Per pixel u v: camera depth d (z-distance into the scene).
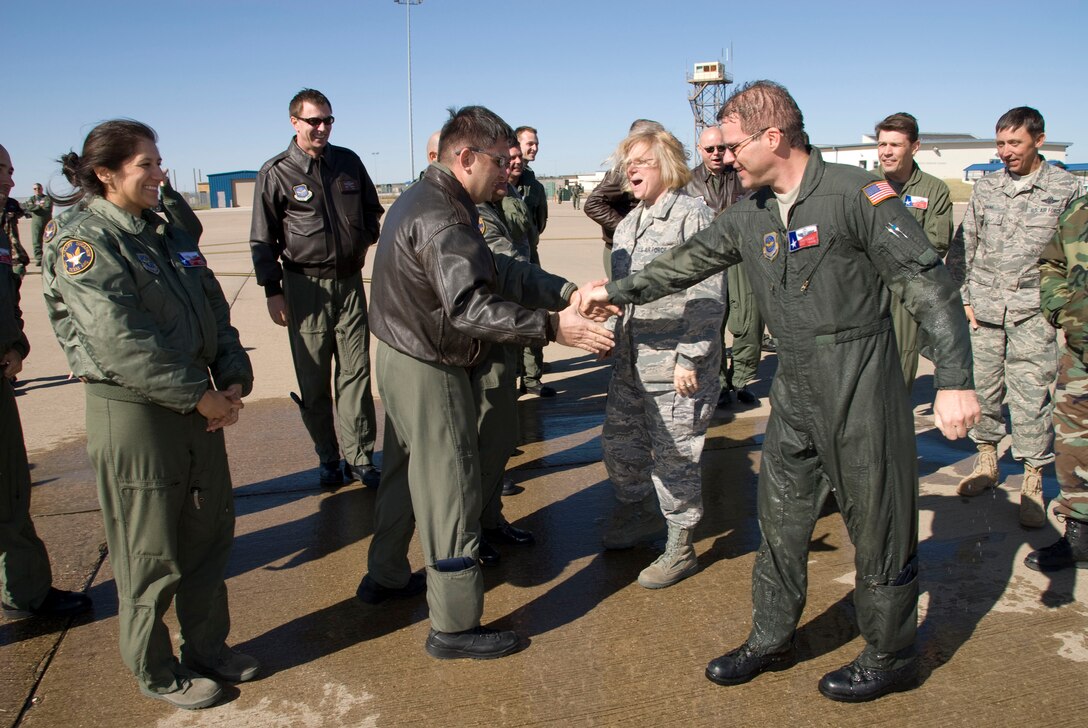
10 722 2.51
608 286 2.79
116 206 2.38
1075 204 3.16
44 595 3.11
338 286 4.32
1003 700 2.50
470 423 2.78
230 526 2.68
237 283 12.59
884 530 2.40
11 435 2.99
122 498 2.36
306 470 4.77
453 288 2.54
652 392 3.16
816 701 2.53
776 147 2.30
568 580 3.38
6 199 3.04
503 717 2.48
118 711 2.55
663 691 2.60
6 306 2.95
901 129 4.08
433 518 2.74
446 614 2.74
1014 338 3.77
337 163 4.36
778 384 2.54
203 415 2.40
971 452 4.84
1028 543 3.58
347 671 2.75
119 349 2.21
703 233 2.63
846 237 2.26
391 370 2.74
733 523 3.94
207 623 2.64
